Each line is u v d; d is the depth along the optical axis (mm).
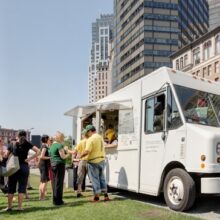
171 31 112938
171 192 9086
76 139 14836
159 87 9930
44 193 11164
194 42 87062
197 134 8578
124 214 8141
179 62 94312
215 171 8266
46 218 7832
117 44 135000
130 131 11109
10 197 8945
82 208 8984
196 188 9102
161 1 113250
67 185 14727
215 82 10523
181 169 8969
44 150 11211
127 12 125125
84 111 13156
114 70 139250
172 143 9258
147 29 111250
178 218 7703
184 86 9664
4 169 8969
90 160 10250
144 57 110250
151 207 9055
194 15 136000
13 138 9453
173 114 9359
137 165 10562
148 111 10375
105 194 10320
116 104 11789
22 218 7910
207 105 9797
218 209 9156
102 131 12633
